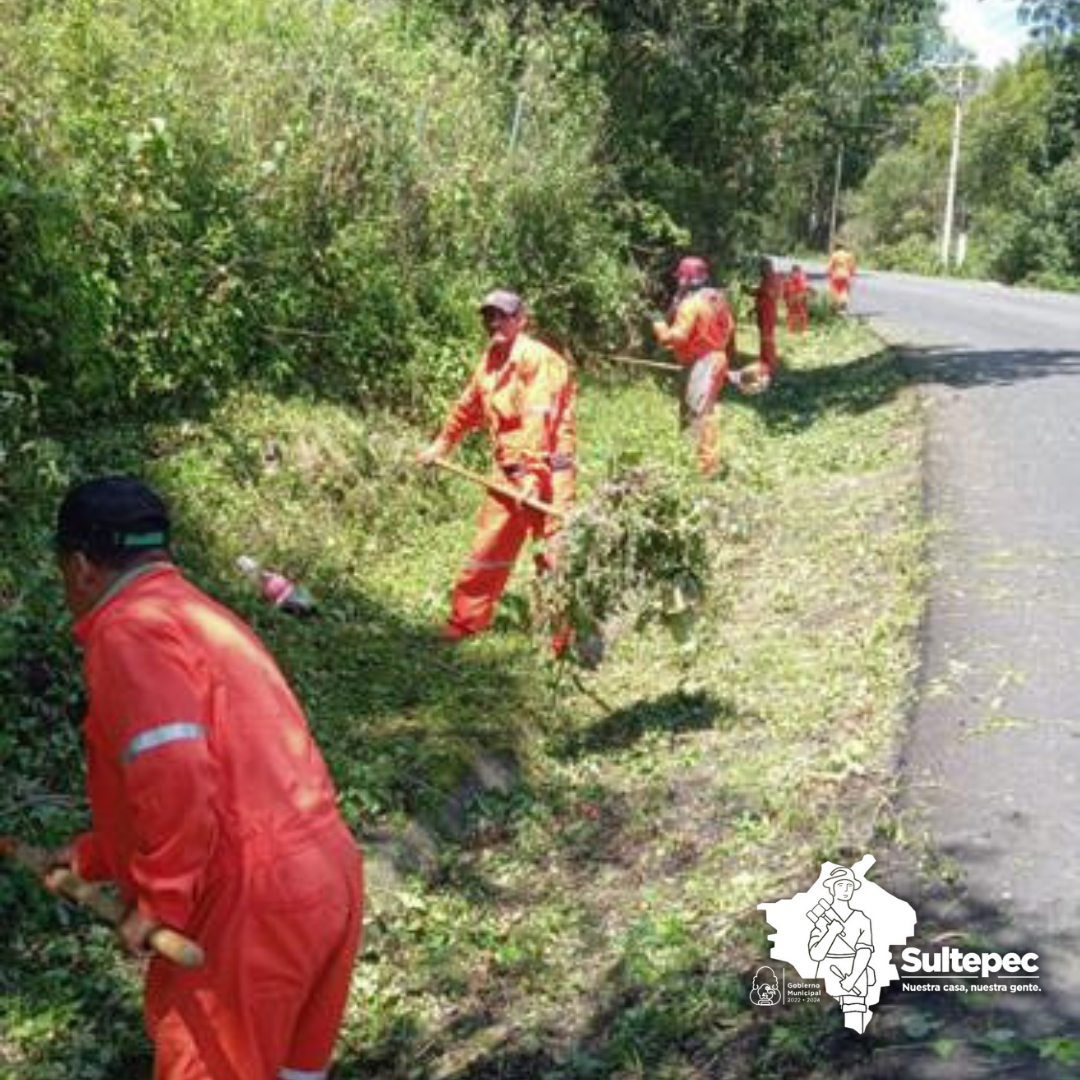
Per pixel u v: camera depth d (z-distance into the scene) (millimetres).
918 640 6910
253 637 3154
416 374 10469
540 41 14852
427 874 5387
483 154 12562
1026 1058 3625
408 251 11234
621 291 14867
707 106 17047
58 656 6043
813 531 9797
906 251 62688
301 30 11148
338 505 8742
